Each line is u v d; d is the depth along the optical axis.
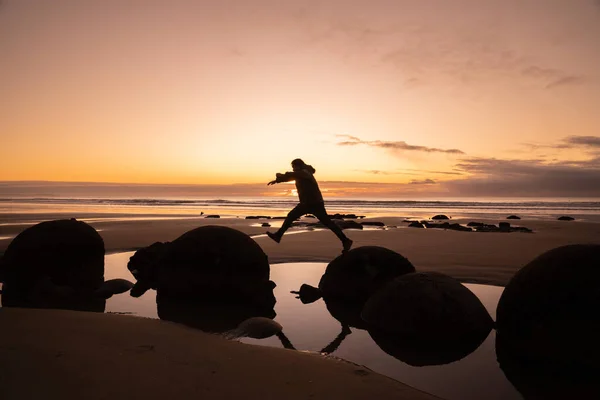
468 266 8.61
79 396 2.64
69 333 3.97
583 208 48.78
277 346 4.35
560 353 3.63
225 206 50.28
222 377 3.11
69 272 7.38
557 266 3.90
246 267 6.38
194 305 6.18
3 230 14.71
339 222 19.45
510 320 4.10
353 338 4.66
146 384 2.89
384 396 2.92
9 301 6.29
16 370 3.00
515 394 3.23
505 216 32.53
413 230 17.62
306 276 8.21
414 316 4.62
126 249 11.30
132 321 4.57
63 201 64.94
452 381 3.49
